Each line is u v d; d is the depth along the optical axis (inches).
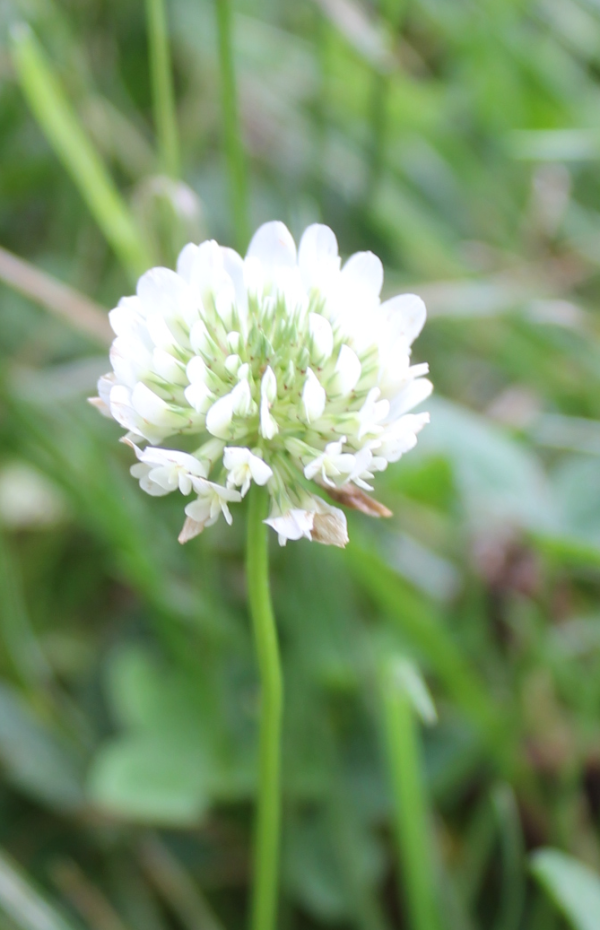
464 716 6.4
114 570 7.1
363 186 8.4
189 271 5.1
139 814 6.4
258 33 9.0
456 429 6.6
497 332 7.9
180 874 6.3
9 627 6.6
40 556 7.1
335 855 6.2
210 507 4.8
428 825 6.0
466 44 9.5
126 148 8.2
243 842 6.4
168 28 8.8
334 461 4.8
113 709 6.7
